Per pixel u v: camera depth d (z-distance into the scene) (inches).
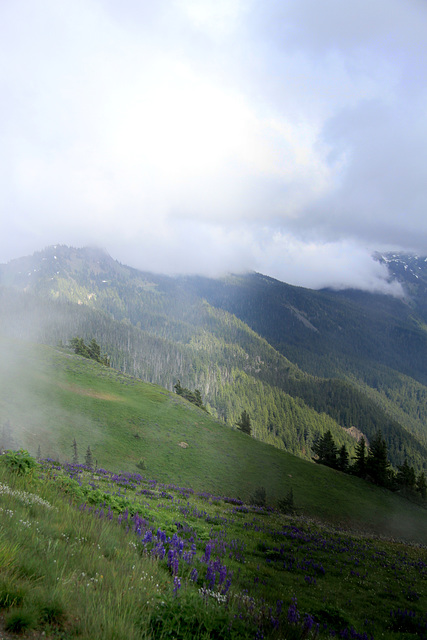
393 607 480.1
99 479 910.4
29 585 193.2
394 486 3442.4
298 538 808.9
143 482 1165.7
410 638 382.6
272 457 2999.5
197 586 296.0
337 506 2427.4
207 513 840.3
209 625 212.5
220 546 534.3
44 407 2442.2
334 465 3754.9
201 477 2279.8
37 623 169.2
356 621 395.9
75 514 363.3
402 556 929.5
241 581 387.2
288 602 378.6
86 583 219.0
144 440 2532.0
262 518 1019.3
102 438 2310.5
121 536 358.0
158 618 202.7
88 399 2883.9
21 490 371.6
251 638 217.6
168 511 716.0
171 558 320.8
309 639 265.0
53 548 249.4
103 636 170.6
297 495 2409.0
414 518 2659.9
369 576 617.3
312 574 548.7
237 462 2684.5
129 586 237.0
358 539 1095.6
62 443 2025.1
